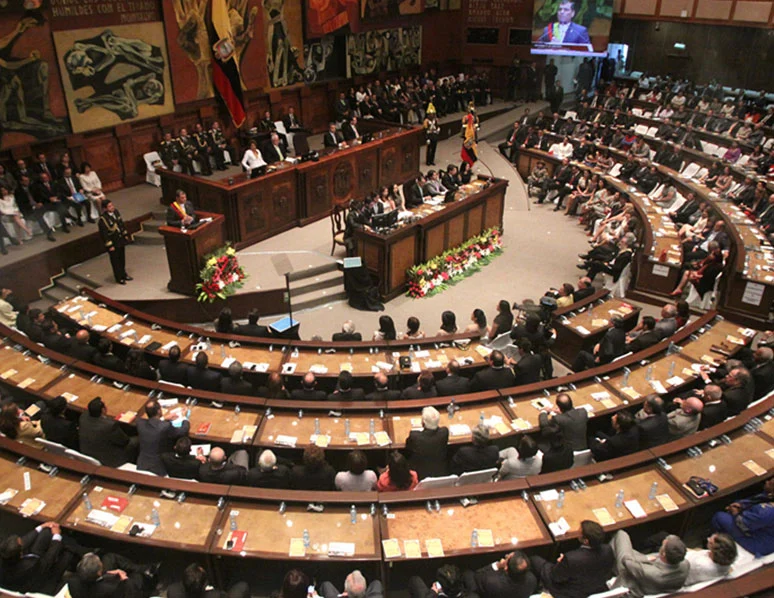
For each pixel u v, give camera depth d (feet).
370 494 21.72
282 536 20.44
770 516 20.63
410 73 93.56
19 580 19.40
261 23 68.80
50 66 51.34
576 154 72.64
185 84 62.75
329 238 54.03
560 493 22.02
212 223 43.68
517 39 96.32
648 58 96.48
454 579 18.24
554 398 28.84
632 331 38.14
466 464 24.04
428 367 31.99
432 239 50.01
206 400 28.30
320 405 27.73
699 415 27.09
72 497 21.81
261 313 45.68
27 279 45.37
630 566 19.33
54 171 52.11
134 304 43.01
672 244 50.01
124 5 55.67
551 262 54.49
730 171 61.57
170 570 21.27
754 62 87.10
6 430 25.52
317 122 80.79
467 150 65.72
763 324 43.34
